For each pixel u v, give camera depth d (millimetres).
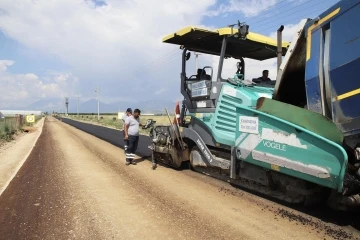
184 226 4598
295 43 5113
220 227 4535
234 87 6543
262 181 5586
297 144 4543
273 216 4945
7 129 21641
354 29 3980
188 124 8172
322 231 4352
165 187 6809
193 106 7773
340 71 4172
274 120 4934
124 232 4434
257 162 5312
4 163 10547
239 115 5730
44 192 6613
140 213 5184
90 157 11469
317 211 5113
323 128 4309
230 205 5500
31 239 4266
